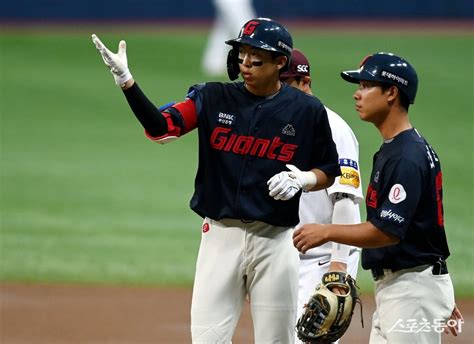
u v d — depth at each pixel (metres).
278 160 17.64
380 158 17.23
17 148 64.12
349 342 27.16
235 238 17.83
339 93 82.81
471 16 129.50
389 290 17.38
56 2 125.31
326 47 107.56
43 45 108.50
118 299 32.66
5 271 36.28
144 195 51.53
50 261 37.91
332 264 19.36
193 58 102.81
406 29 122.69
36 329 28.70
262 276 17.88
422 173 16.75
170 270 36.81
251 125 17.61
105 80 90.75
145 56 102.81
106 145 66.06
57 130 70.75
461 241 41.56
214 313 17.86
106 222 45.16
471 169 57.53
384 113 17.36
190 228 44.44
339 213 20.00
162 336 28.06
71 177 55.69
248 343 27.17
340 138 20.19
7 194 50.72
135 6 128.25
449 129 70.12
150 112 16.97
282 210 17.66
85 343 27.19
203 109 17.78
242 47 17.41
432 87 86.62
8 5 124.44
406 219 16.52
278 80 17.92
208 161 17.84
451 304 17.53
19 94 83.62
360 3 129.50
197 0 129.25
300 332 17.73
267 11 128.50
